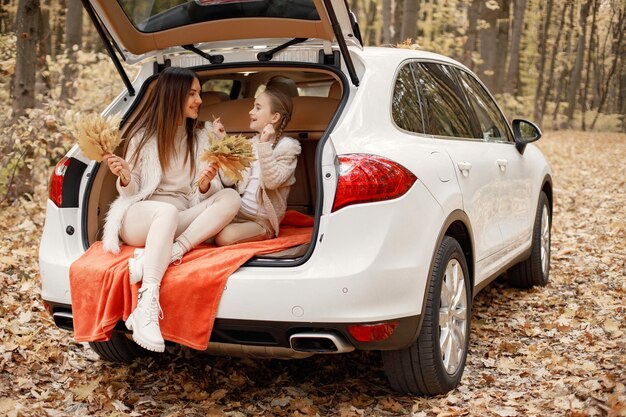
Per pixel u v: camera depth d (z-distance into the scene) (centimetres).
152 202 328
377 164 301
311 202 450
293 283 287
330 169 300
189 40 370
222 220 329
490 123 479
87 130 318
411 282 302
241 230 342
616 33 3966
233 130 421
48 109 805
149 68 388
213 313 293
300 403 337
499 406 331
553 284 578
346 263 289
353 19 335
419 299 308
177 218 320
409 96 365
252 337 302
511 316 490
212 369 387
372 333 290
